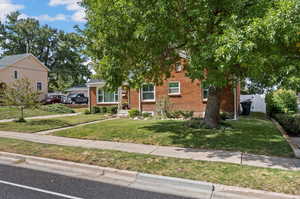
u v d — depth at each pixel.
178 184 4.92
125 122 13.62
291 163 5.98
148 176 5.22
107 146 8.16
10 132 11.42
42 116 19.59
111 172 5.65
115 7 7.35
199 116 17.59
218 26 7.64
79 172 5.88
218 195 4.46
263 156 6.66
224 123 11.65
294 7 5.32
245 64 6.77
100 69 8.97
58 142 8.93
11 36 47.38
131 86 10.99
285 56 6.57
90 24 8.56
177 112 16.81
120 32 7.77
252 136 9.10
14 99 14.52
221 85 7.82
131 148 7.81
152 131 10.19
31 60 36.50
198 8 7.57
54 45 51.75
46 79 39.03
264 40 6.05
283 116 12.38
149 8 7.12
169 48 9.45
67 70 49.94
